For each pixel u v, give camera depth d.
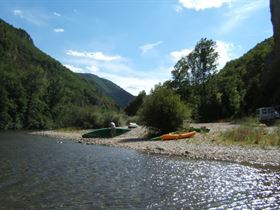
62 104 118.44
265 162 22.14
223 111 71.31
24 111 105.25
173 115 39.03
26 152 29.83
